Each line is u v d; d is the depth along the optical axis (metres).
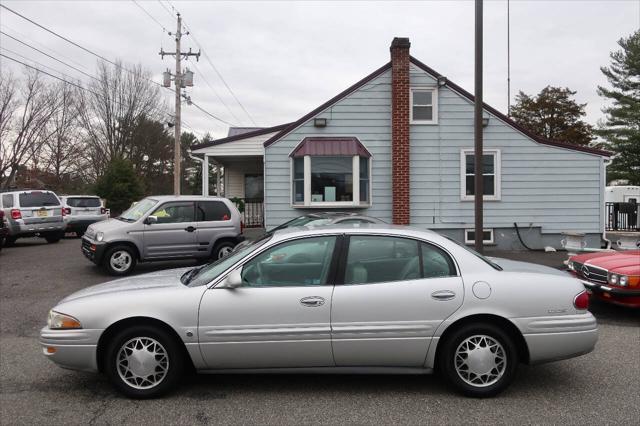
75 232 21.95
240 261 4.51
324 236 4.60
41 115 38.69
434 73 14.27
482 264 4.59
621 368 5.20
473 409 4.19
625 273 6.96
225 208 11.34
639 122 31.42
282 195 14.30
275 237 4.66
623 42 34.44
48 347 4.41
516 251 14.32
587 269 7.63
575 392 4.56
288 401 4.37
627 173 31.42
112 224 10.82
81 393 4.59
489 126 14.41
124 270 10.56
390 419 4.01
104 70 44.19
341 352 4.37
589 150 14.52
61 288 9.59
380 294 4.39
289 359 4.38
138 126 45.62
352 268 4.50
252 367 4.42
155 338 4.39
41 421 4.00
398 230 4.71
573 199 14.58
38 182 39.72
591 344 4.49
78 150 42.34
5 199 17.08
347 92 14.30
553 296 4.46
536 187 14.54
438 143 14.38
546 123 39.91
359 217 10.27
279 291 4.40
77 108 41.78
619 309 7.97
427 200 14.40
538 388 4.66
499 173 14.45
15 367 5.32
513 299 4.41
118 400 4.42
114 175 34.00
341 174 14.16
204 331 4.35
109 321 4.36
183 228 10.90
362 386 4.71
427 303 4.39
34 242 18.92
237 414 4.11
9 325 7.09
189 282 4.74
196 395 4.51
